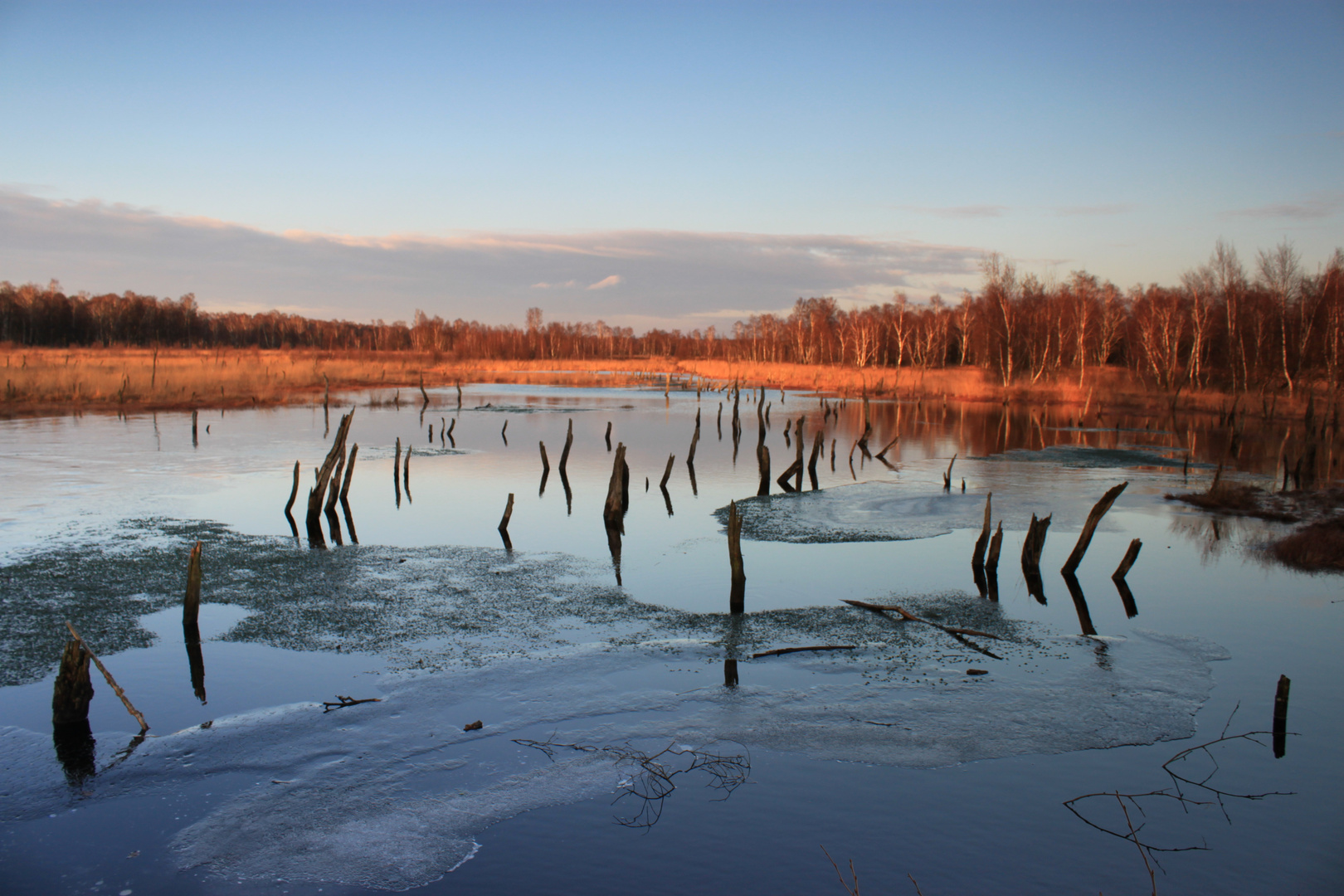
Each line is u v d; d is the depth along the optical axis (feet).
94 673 31.22
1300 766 25.20
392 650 33.81
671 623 37.68
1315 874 20.13
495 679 30.94
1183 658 33.94
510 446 104.06
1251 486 76.23
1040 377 219.61
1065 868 20.36
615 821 22.11
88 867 20.02
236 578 43.52
